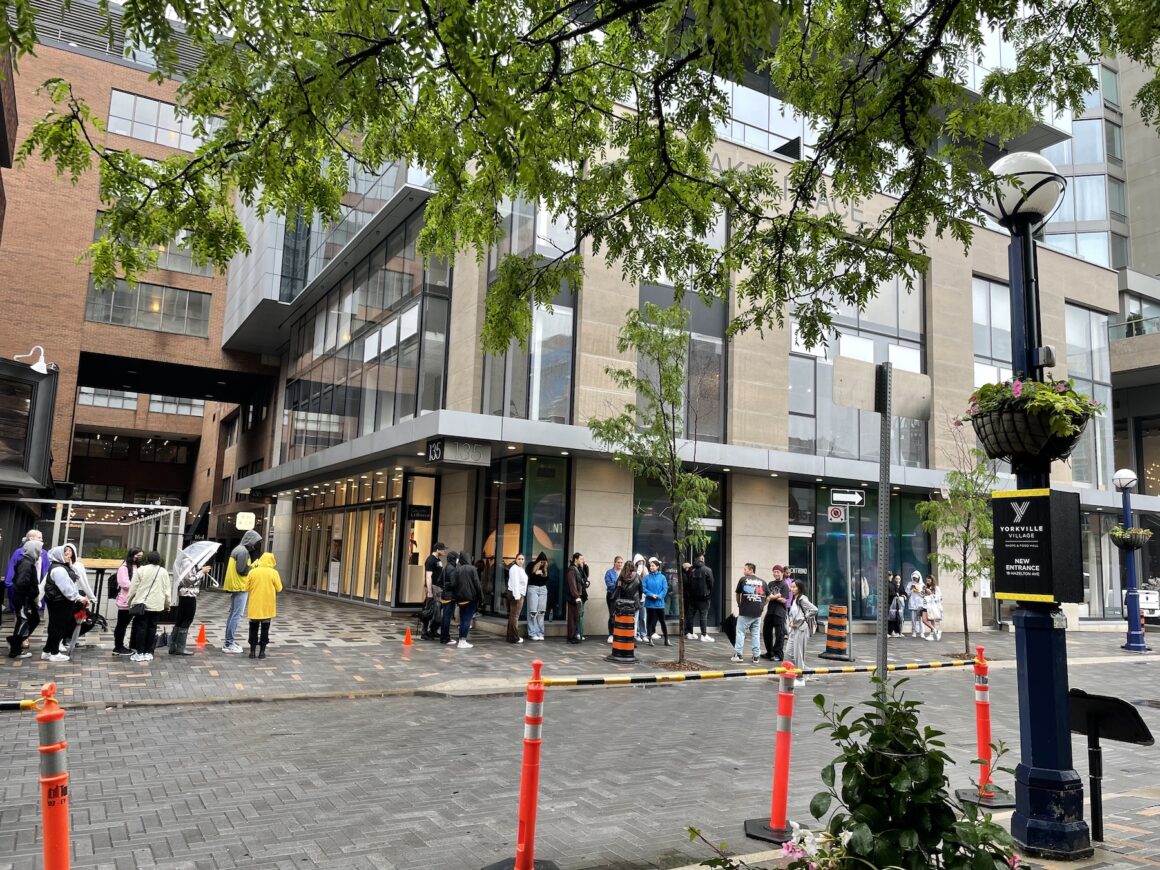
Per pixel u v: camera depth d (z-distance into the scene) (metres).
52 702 3.17
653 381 18.28
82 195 32.88
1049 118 26.19
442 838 5.12
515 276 6.54
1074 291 27.05
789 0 3.23
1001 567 5.35
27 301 31.47
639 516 18.67
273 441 36.31
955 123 5.93
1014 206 5.66
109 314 35.31
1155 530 32.41
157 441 61.88
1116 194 39.34
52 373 17.33
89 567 16.20
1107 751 8.84
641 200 6.19
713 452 18.28
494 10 3.79
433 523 22.23
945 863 2.77
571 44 6.06
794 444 20.67
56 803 3.10
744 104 21.39
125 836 5.03
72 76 33.56
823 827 5.46
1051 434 5.19
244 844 4.93
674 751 7.71
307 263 30.48
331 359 27.55
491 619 18.12
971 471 16.53
